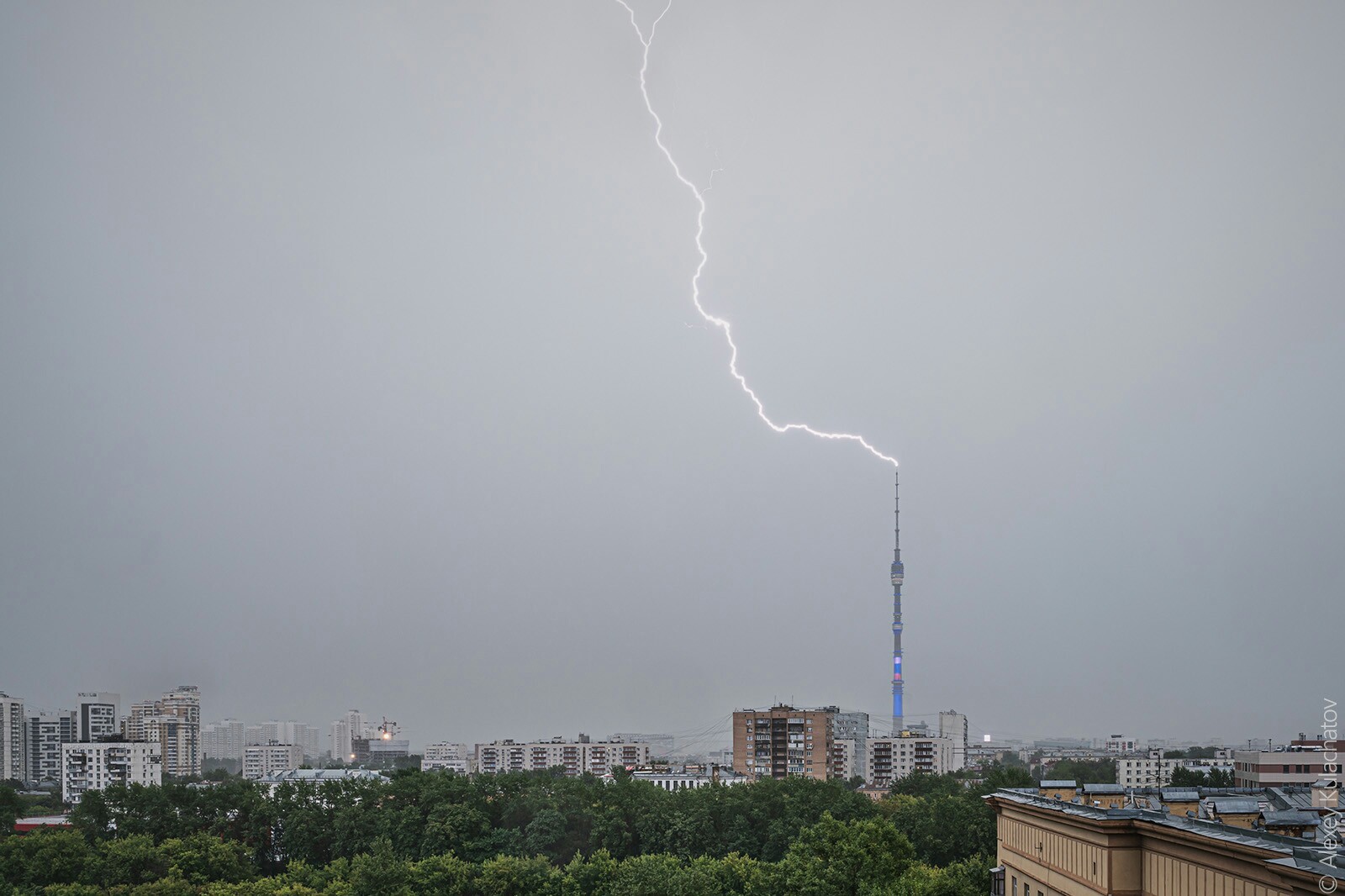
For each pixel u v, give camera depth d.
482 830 172.12
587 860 170.75
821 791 185.00
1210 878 49.75
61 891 134.38
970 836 157.38
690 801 176.62
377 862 140.00
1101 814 63.38
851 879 120.44
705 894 133.00
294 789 182.38
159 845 163.12
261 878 141.75
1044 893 70.62
